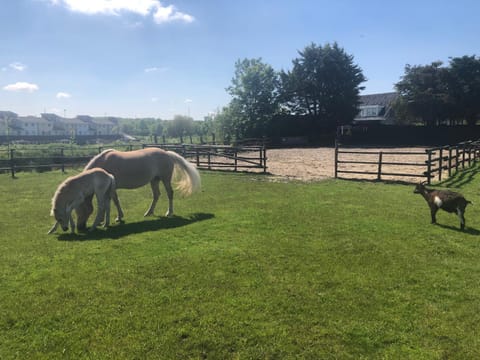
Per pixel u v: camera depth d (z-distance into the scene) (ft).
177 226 24.63
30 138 161.79
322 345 11.50
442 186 38.50
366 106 188.24
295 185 41.73
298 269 17.01
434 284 15.42
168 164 28.86
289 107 144.77
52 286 15.28
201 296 14.43
